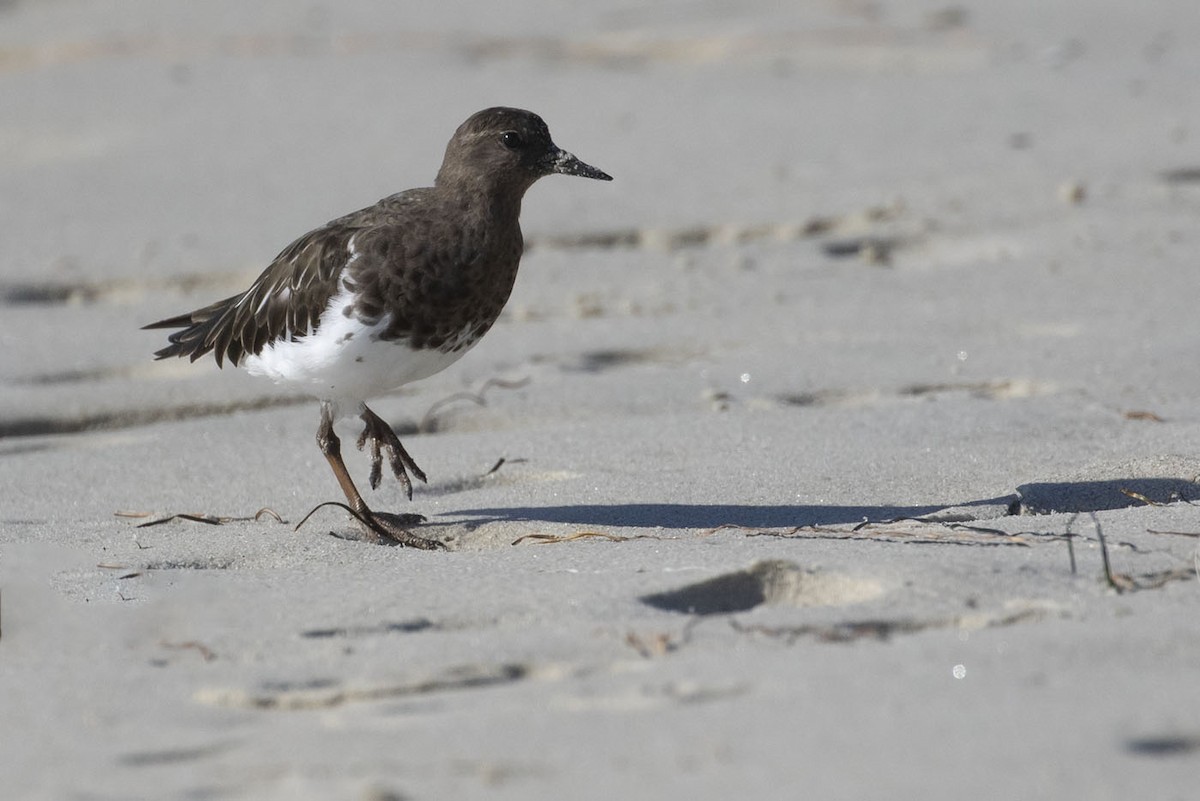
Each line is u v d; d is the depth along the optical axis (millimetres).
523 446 11695
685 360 14109
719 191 19328
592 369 13984
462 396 12969
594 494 10477
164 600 8352
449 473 11172
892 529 9109
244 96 25625
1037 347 13680
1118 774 5641
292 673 7059
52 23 32500
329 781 5914
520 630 7516
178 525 10094
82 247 17828
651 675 6789
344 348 9773
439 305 9805
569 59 28375
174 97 25656
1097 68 25406
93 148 22953
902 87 24984
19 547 9625
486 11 32031
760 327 14805
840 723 6164
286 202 19531
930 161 20234
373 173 20812
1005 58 26641
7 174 21703
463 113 24062
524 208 18859
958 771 5723
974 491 10203
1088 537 8617
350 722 6473
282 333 10031
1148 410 11766
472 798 5719
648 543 9031
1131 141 20562
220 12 32812
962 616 7359
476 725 6344
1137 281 15500
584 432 11961
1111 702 6230
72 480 11312
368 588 8367
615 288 16156
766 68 27109
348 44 29438
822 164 20422
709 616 7551
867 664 6770
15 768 6203
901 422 11742
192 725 6574
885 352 13789
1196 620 7102
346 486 10234
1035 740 5926
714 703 6449
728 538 9055
